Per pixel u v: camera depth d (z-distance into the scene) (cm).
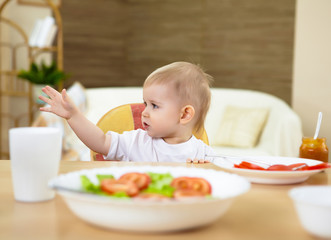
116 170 76
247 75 470
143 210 53
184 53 514
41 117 330
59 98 105
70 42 505
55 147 72
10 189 80
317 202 61
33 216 64
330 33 382
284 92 447
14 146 71
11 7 449
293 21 435
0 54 446
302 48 394
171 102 120
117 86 552
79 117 110
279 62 447
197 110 126
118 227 56
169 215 54
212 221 59
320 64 388
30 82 401
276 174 83
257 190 81
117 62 549
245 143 354
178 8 514
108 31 536
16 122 454
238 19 471
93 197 55
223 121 376
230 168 88
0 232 57
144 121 124
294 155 336
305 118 398
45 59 480
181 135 126
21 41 458
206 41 497
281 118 345
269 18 450
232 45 479
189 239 55
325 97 388
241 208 69
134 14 545
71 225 60
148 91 122
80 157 319
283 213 67
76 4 505
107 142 121
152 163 106
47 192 72
